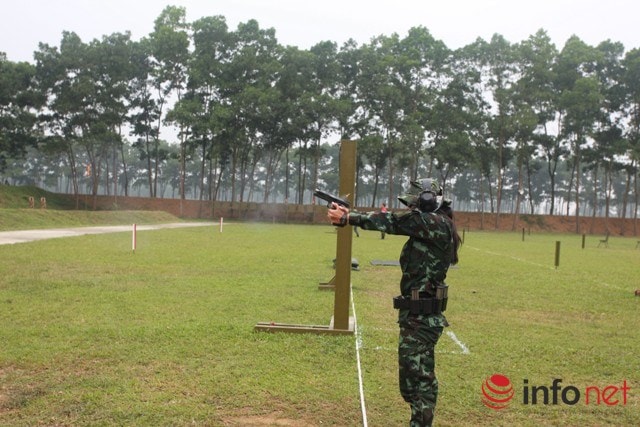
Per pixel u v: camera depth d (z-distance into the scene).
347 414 4.45
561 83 58.16
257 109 52.66
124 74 52.06
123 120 56.06
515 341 7.17
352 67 57.94
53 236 22.39
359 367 5.64
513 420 4.53
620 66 58.25
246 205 60.16
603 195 99.81
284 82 54.69
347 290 7.05
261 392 4.84
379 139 54.12
